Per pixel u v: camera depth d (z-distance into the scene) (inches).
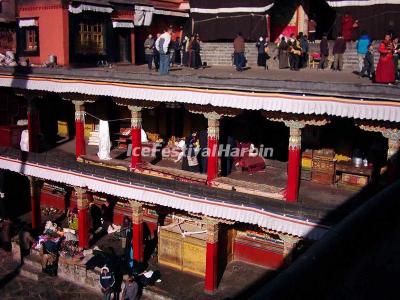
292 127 653.3
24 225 999.0
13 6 1103.0
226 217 702.5
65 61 1006.4
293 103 622.2
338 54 911.7
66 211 1098.7
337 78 746.2
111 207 1008.9
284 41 967.6
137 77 757.3
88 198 898.1
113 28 1113.4
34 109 971.9
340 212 614.2
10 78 936.9
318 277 151.3
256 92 649.6
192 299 738.8
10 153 971.9
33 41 1069.8
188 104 732.7
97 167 841.5
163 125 989.2
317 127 777.6
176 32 1268.5
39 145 1024.2
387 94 558.3
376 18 898.7
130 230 841.5
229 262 850.1
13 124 1158.3
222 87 671.8
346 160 768.9
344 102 589.6
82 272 816.3
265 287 138.3
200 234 814.5
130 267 813.9
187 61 1034.1
